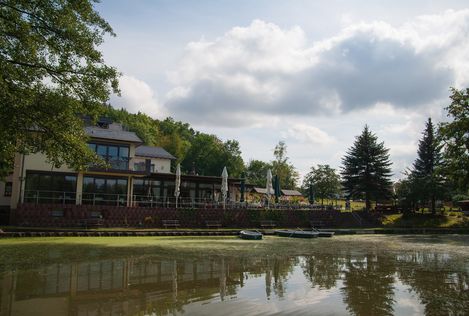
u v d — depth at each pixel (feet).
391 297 39.11
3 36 53.36
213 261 60.13
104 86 61.11
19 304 34.76
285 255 69.05
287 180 277.03
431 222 152.46
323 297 38.75
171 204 135.54
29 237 87.51
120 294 38.68
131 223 110.93
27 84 56.80
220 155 320.50
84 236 92.89
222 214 125.18
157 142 311.27
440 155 172.45
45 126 58.13
